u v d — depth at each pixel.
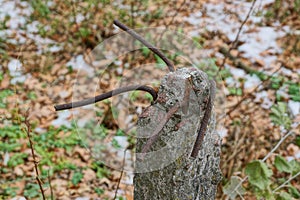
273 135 4.75
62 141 4.68
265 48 6.34
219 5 7.20
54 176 4.32
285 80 5.74
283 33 6.64
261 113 5.12
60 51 6.01
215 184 1.81
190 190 1.71
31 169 4.33
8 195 4.08
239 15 6.98
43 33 6.23
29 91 5.34
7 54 5.86
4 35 6.15
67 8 6.36
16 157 4.40
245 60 6.08
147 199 1.74
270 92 5.51
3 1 6.75
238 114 5.02
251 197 3.80
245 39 6.47
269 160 4.43
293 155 4.61
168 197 1.70
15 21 6.43
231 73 5.82
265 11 7.05
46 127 4.86
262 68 5.96
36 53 5.92
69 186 4.23
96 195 4.17
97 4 6.24
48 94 5.36
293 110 5.25
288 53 6.27
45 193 4.10
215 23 6.73
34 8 6.48
